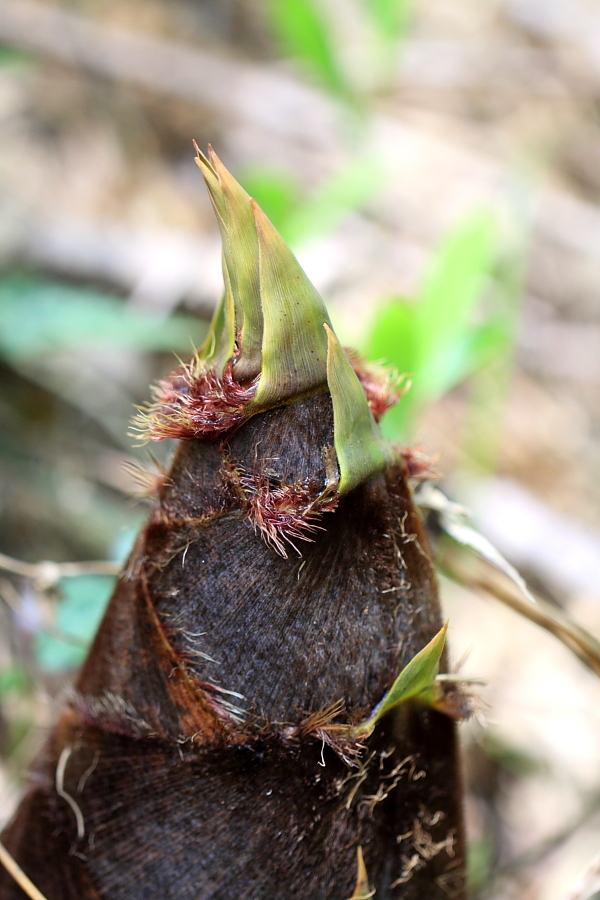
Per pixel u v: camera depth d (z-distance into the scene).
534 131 1.72
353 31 1.65
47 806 0.57
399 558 0.54
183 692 0.54
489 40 1.84
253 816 0.54
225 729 0.54
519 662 1.03
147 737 0.55
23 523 1.04
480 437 1.07
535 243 1.49
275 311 0.52
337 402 0.52
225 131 1.57
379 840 0.55
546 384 1.38
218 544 0.54
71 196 1.39
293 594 0.53
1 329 0.99
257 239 0.52
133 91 1.52
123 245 1.16
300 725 0.54
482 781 0.92
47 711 0.68
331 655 0.53
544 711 0.82
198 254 1.14
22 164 1.39
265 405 0.53
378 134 1.50
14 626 0.80
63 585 0.70
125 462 0.55
